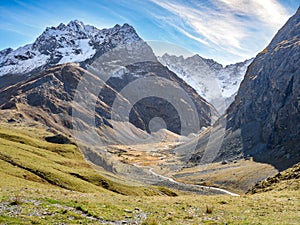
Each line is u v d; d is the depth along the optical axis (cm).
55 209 2506
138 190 7381
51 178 6719
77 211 2577
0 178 5206
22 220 2078
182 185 12638
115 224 2297
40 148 12238
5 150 8231
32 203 2662
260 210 3095
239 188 15400
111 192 6912
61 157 10906
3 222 1997
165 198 4294
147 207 3138
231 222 2488
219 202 3672
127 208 2955
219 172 17788
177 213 2878
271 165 18612
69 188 6562
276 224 2392
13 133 13775
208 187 14762
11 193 3203
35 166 7319
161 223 2375
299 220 2570
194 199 4028
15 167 6769
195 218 2661
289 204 3462
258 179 15975
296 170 6462
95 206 2814
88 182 7525
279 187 5719
